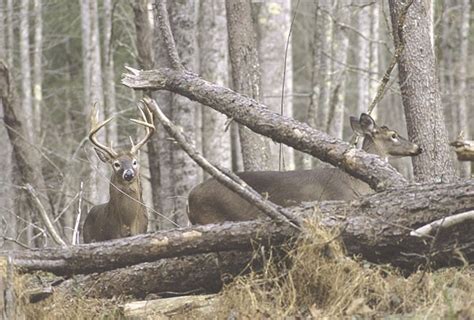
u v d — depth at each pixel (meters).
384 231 10.18
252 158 16.34
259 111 12.25
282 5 19.94
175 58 12.95
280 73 19.97
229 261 10.73
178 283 10.97
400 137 15.02
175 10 19.98
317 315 9.66
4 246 16.41
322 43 24.61
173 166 19.53
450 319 9.13
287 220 10.20
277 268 10.45
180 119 19.81
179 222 19.16
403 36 13.74
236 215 13.25
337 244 10.11
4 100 18.95
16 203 21.42
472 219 9.74
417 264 10.36
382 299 9.89
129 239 10.52
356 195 13.20
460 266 10.28
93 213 15.63
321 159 11.95
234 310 10.11
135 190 14.89
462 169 18.88
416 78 13.73
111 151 14.95
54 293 10.67
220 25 22.11
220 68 22.14
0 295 9.91
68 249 10.63
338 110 25.17
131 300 11.04
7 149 22.48
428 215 10.12
